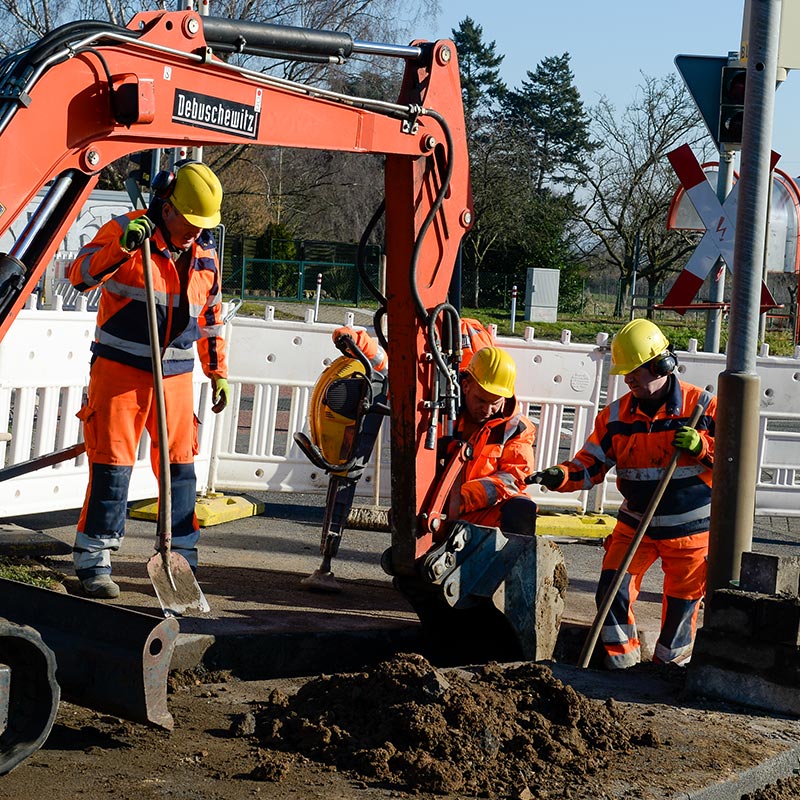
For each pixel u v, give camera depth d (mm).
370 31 30859
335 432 6527
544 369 9617
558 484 6133
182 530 6000
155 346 5262
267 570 7164
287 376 9406
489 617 5711
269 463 9430
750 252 5402
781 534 10219
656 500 5645
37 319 7539
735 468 5371
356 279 43688
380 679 4191
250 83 4438
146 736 3994
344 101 4793
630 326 5988
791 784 4031
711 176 10719
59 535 7711
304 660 5461
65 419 7875
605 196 47062
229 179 43469
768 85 5422
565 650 6117
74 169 3834
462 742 3824
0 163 3578
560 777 3742
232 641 5215
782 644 4566
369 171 48594
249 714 4172
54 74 3729
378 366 6688
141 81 3865
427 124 5211
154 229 5137
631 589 6102
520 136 54219
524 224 50250
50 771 3578
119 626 3824
